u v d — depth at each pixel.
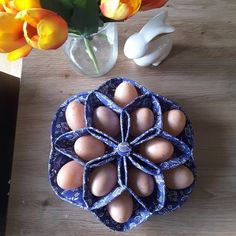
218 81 0.55
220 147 0.53
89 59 0.54
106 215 0.47
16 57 0.37
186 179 0.47
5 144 0.60
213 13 0.57
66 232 0.51
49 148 0.54
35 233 0.51
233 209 0.51
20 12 0.32
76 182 0.46
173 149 0.48
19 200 0.52
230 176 0.52
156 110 0.49
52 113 0.55
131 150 0.46
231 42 0.56
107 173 0.46
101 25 0.45
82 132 0.47
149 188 0.46
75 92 0.56
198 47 0.56
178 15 0.57
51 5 0.39
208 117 0.54
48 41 0.33
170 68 0.56
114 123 0.48
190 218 0.51
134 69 0.56
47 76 0.56
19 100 0.56
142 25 0.57
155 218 0.51
